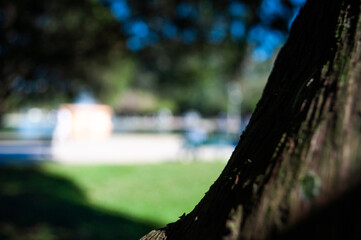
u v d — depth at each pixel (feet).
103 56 25.17
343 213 2.56
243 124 85.56
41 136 93.09
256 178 3.08
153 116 229.86
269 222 2.79
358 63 3.05
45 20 22.22
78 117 81.61
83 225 21.91
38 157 53.93
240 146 3.81
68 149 65.05
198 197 29.78
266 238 2.76
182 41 23.62
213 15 19.85
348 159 2.68
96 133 83.56
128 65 34.35
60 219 23.22
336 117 2.87
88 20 22.53
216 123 174.70
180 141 83.71
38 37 20.70
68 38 22.03
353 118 2.81
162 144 76.33
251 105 185.37
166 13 21.31
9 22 19.79
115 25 22.22
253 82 179.42
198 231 3.46
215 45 23.13
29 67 21.76
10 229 20.47
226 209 3.26
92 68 28.84
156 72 31.65
